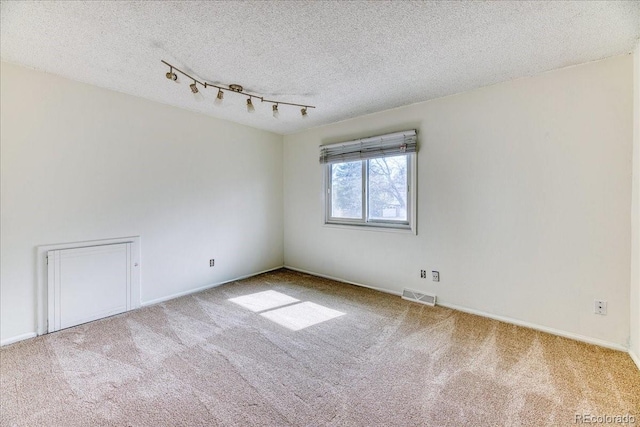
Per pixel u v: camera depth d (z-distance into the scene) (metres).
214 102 3.19
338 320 2.78
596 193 2.25
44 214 2.49
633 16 1.73
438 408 1.61
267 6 1.66
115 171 2.91
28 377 1.87
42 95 2.47
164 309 3.05
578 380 1.83
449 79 2.63
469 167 2.88
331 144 4.05
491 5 1.65
